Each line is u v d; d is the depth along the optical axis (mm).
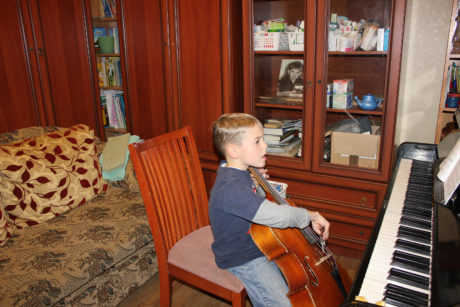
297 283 1236
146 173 1440
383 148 1979
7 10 2920
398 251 990
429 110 2270
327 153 2176
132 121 2812
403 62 1955
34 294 1377
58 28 2875
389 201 1309
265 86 2311
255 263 1356
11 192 1749
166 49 2480
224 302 1896
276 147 2305
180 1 2352
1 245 1632
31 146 1931
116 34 2844
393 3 1797
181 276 1489
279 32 2141
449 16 2102
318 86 2055
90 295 1592
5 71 3074
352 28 1968
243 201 1230
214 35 2297
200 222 1734
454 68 2105
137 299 1914
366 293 831
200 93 2457
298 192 2303
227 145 1328
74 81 2961
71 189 1949
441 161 1527
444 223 992
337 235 2256
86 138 2148
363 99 2002
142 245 1792
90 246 1643
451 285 730
